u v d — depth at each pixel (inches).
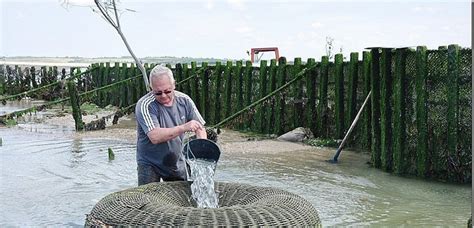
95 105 935.7
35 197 326.0
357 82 502.9
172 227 180.1
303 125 569.6
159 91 236.7
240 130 633.0
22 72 1157.7
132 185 358.0
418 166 389.4
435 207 314.5
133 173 393.4
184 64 741.3
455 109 368.8
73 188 348.5
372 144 427.5
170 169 249.1
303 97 567.5
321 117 546.6
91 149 492.7
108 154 451.8
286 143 537.0
